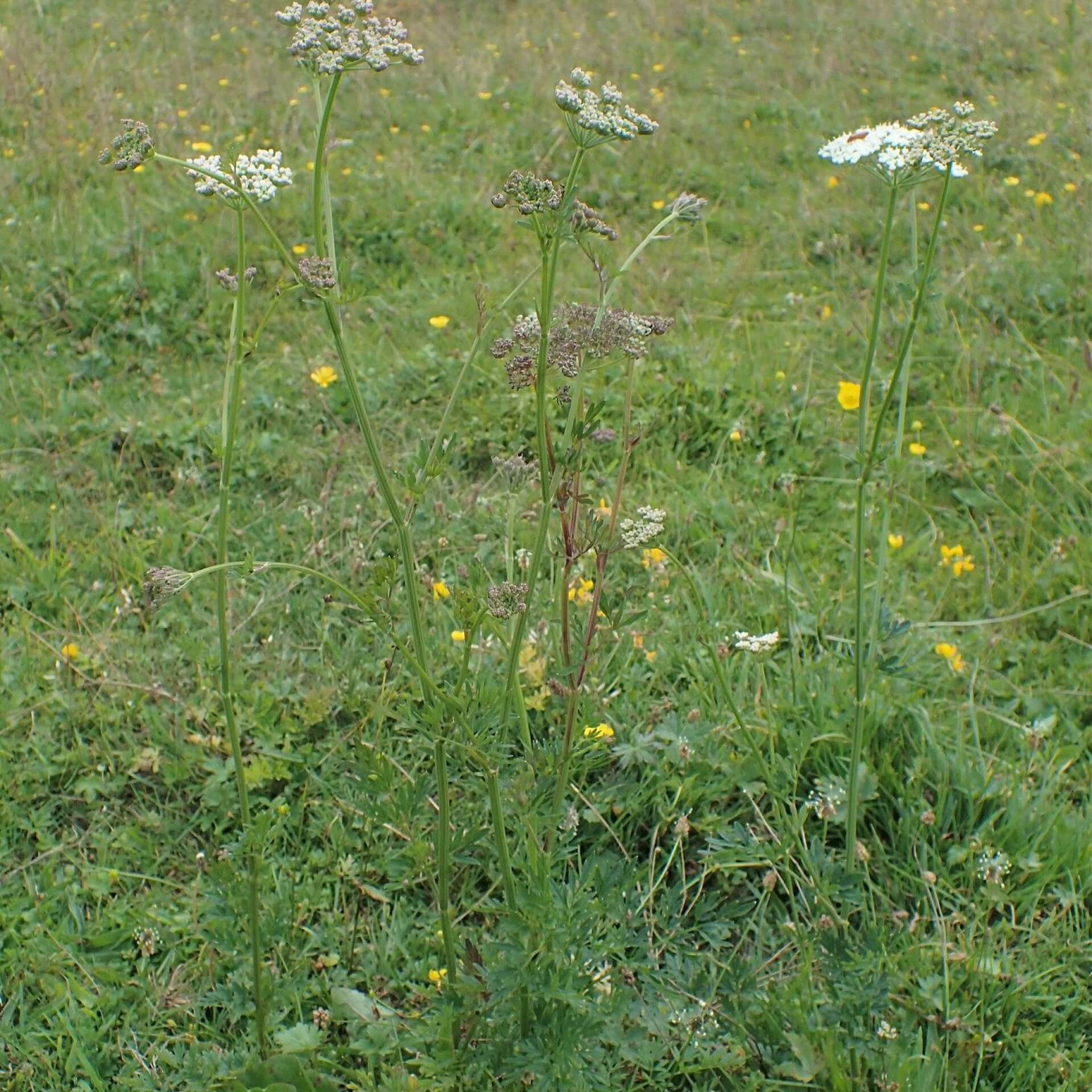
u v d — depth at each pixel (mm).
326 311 1739
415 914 2631
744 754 2893
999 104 7527
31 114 6883
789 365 4684
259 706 3068
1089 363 4230
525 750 2025
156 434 4215
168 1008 2406
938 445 4281
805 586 3424
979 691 3191
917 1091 2115
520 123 7262
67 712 3066
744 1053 2223
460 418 4402
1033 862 2625
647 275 5410
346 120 7234
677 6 9695
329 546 3666
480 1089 2082
